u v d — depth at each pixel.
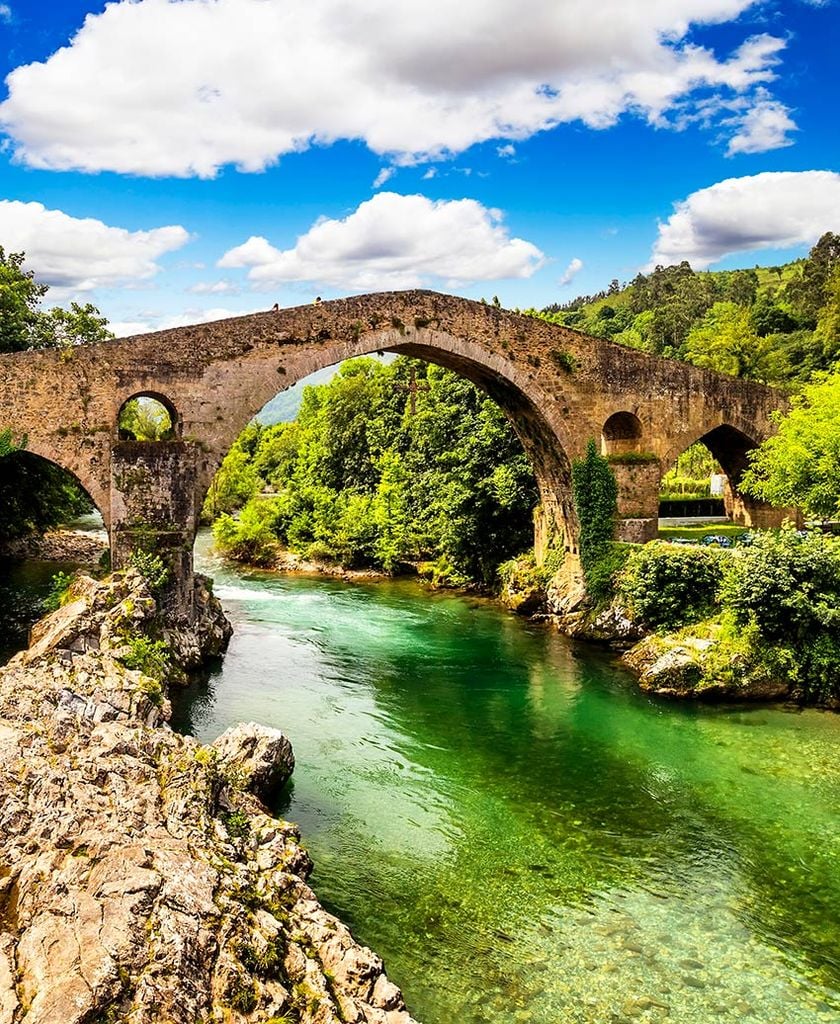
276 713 20.52
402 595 37.34
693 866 13.77
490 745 18.97
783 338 66.12
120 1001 7.79
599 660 26.19
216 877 10.19
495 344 28.80
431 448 42.69
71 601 21.17
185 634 23.61
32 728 12.79
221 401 24.94
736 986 10.76
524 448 32.94
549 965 11.07
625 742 19.23
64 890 9.19
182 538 23.70
